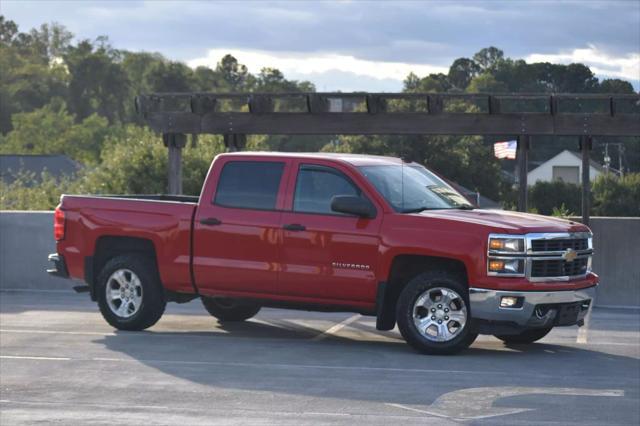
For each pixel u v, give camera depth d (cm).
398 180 1238
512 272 1125
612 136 1753
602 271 1730
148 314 1323
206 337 1294
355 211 1183
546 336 1349
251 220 1247
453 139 7056
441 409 886
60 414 863
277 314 1537
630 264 1722
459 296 1150
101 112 15825
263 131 1848
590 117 1752
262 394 945
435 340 1160
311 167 1234
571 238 1168
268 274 1234
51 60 18562
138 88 15588
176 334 1317
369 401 916
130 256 1338
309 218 1217
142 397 931
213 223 1267
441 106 1792
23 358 1130
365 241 1184
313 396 937
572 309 1166
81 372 1051
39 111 13200
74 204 1367
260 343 1248
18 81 15388
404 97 1803
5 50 16525
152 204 1314
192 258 1281
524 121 1769
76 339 1266
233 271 1255
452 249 1141
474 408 889
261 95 1852
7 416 857
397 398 930
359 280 1186
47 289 1834
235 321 1439
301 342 1261
